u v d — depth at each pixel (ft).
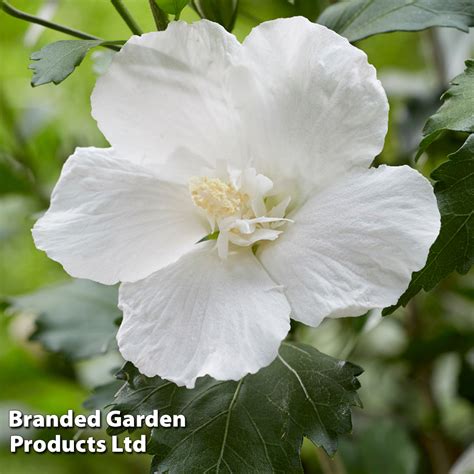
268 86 1.34
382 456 1.91
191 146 1.38
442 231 1.34
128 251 1.35
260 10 1.69
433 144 1.80
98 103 1.36
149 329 1.32
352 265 1.29
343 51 1.31
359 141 1.31
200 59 1.34
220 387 1.39
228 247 1.36
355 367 1.38
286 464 1.34
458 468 1.75
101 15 1.74
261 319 1.30
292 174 1.36
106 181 1.36
